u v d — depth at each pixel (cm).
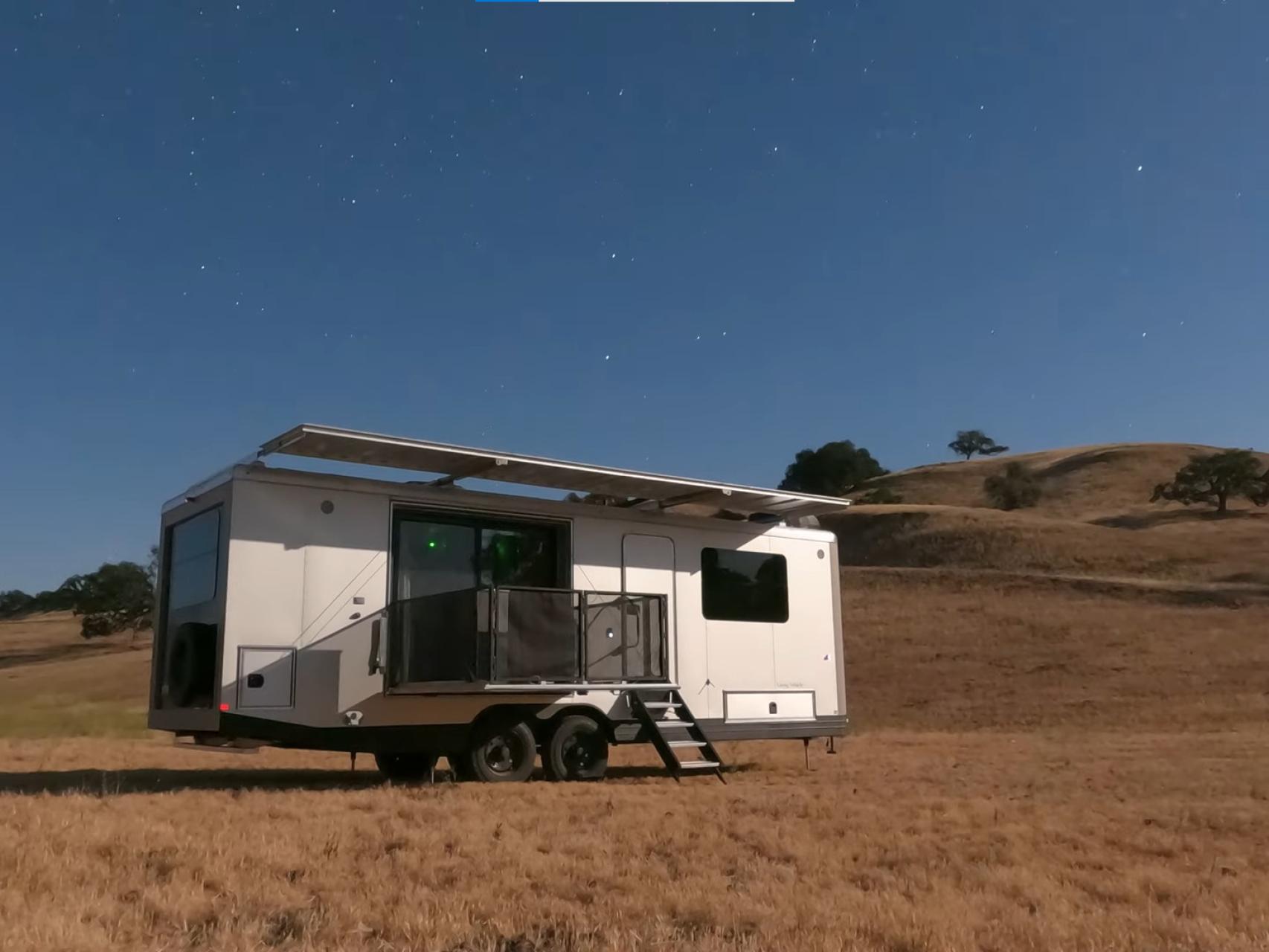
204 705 1050
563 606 1172
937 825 823
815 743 1911
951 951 487
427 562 1172
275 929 515
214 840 695
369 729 1100
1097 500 9662
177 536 1166
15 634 8194
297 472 1092
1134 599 5006
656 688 1241
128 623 7544
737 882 616
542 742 1205
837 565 1505
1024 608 4938
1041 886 614
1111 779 1191
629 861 671
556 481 1234
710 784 1153
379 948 484
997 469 12325
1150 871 658
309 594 1079
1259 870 679
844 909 557
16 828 726
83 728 2314
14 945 459
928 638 4488
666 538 1340
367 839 726
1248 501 8619
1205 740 1969
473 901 559
